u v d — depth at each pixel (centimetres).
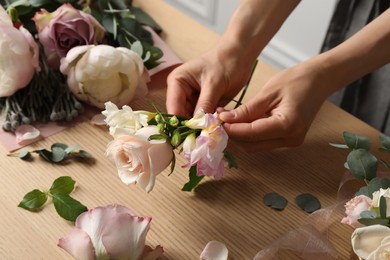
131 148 48
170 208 56
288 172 61
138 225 48
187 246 53
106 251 47
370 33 63
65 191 56
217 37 79
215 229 55
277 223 56
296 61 121
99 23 71
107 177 59
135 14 79
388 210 44
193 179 56
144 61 69
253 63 67
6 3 71
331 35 97
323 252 52
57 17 66
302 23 115
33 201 54
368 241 43
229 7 124
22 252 51
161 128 51
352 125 67
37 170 59
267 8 67
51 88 67
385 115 93
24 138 62
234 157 62
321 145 65
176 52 76
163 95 70
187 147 50
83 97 65
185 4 135
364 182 57
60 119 65
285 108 60
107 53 62
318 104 62
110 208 49
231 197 58
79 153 61
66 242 48
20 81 63
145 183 50
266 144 61
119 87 64
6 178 58
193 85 65
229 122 60
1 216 54
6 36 61
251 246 53
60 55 67
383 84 91
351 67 63
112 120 51
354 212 47
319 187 60
